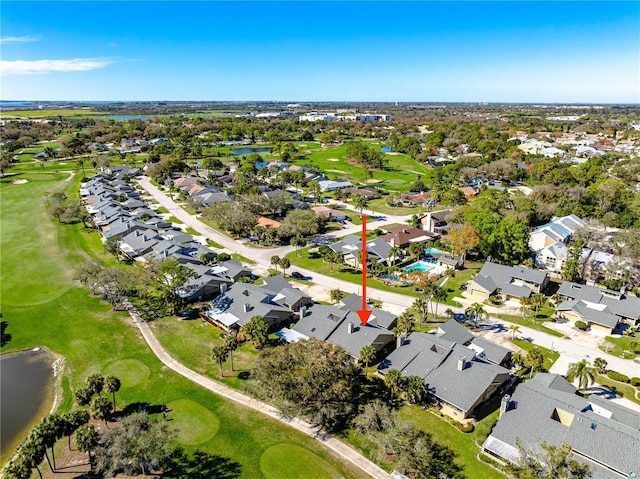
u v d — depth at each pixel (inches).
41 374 2463.1
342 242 4279.0
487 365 2210.9
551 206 5211.6
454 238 3922.2
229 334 2765.7
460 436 1935.3
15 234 4845.0
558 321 2989.7
